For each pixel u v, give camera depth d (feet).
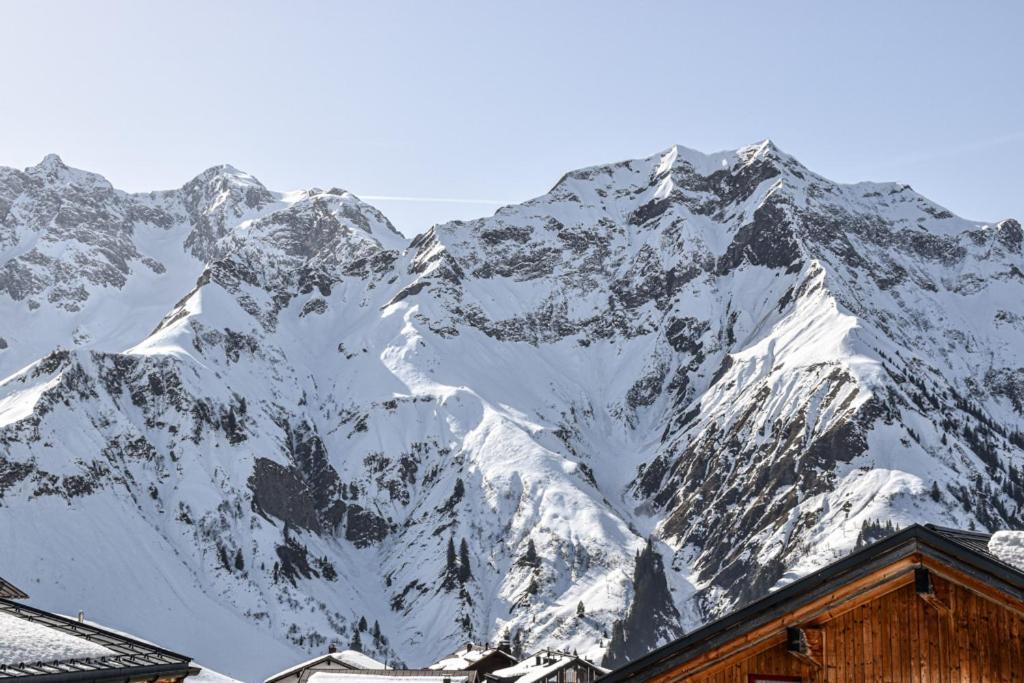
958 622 81.00
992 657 80.02
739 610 83.35
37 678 92.07
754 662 84.07
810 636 82.43
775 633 83.10
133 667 103.30
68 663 100.37
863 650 82.33
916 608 82.02
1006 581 77.56
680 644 84.12
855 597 81.92
